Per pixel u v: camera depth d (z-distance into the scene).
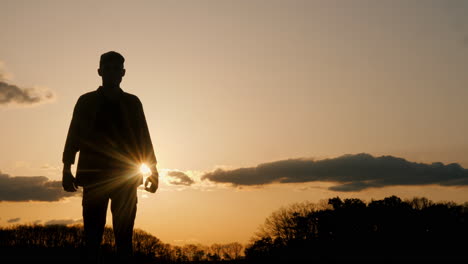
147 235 124.81
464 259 98.06
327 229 111.12
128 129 6.21
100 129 6.09
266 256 113.81
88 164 6.02
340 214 111.81
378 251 104.69
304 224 113.69
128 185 6.10
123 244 5.99
